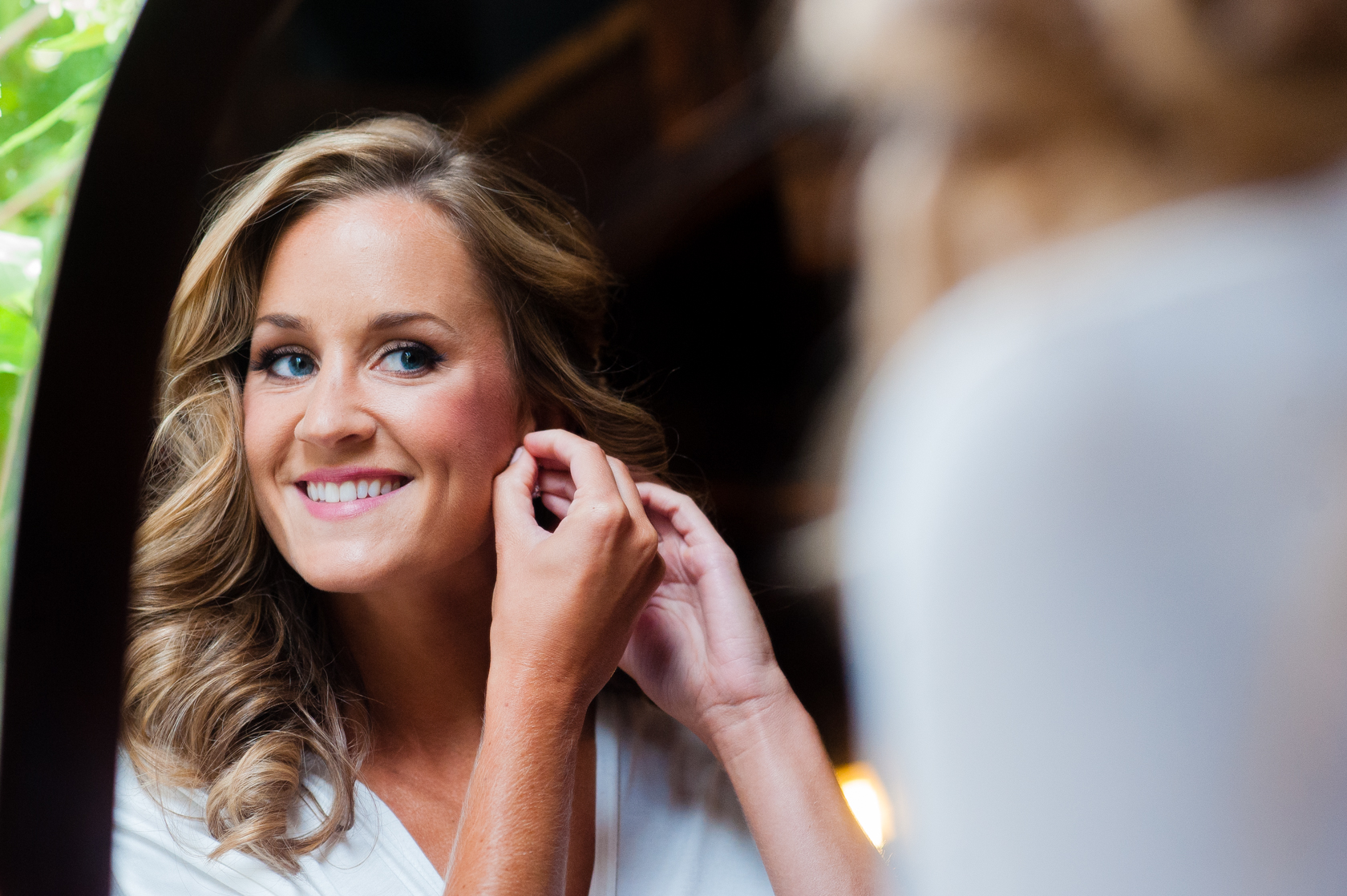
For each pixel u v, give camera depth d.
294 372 1.04
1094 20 0.26
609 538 0.93
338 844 1.01
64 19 1.03
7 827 0.69
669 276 1.83
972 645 0.28
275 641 1.09
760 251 1.78
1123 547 0.27
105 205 0.72
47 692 0.70
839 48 0.28
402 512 0.99
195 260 1.06
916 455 0.29
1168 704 0.26
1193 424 0.26
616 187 1.67
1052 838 0.27
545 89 2.12
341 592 1.06
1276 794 0.25
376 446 0.98
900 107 0.28
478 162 1.13
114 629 0.72
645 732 1.18
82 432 0.72
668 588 1.13
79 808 0.71
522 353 1.12
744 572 1.64
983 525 0.28
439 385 1.01
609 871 1.07
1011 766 0.27
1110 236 0.26
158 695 1.04
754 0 1.62
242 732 1.05
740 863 1.12
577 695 0.90
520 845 0.83
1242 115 0.25
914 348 0.29
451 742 1.10
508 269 1.09
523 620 0.91
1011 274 0.27
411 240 1.03
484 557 1.09
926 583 0.28
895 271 0.29
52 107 1.02
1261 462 0.26
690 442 1.89
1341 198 0.26
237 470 1.08
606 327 1.64
